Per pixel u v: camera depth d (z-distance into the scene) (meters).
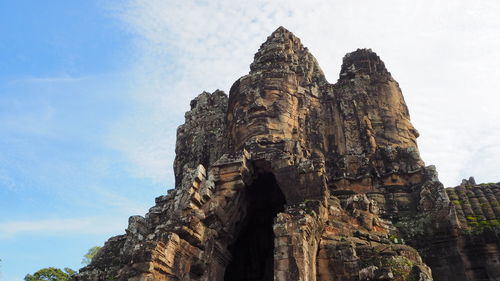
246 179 20.86
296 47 32.09
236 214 20.44
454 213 18.80
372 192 22.22
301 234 14.70
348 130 25.67
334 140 25.66
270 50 29.67
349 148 24.78
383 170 23.09
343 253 15.91
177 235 17.41
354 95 27.19
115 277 20.30
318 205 17.44
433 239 18.83
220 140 33.22
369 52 29.83
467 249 18.05
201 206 19.52
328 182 23.06
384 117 25.69
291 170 19.91
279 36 31.23
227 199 19.70
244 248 23.42
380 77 27.80
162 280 15.82
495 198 20.73
